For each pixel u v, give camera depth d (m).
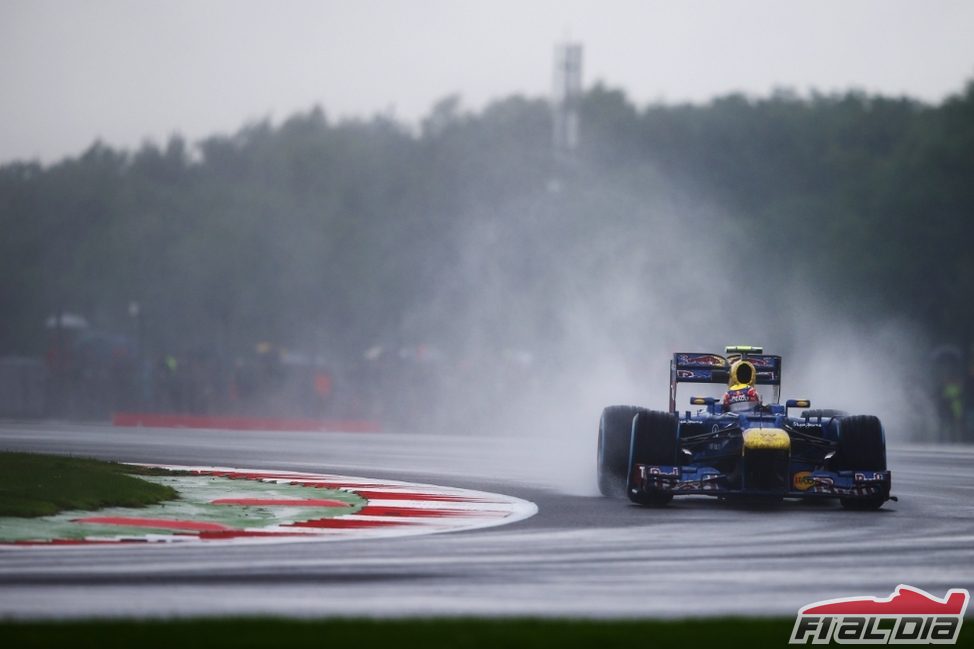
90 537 29.92
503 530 32.44
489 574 25.03
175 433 82.94
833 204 145.50
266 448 67.06
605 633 18.84
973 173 136.88
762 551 28.86
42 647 17.27
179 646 17.48
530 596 22.67
